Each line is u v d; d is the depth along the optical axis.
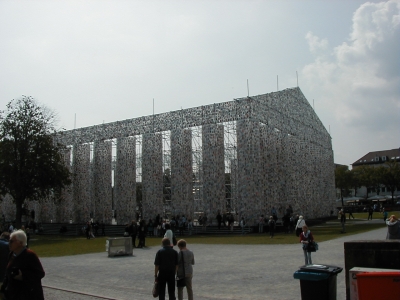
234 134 40.94
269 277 14.14
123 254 23.05
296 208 48.00
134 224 28.55
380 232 30.89
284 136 46.62
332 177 66.88
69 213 54.66
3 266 13.34
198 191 47.44
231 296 11.49
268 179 41.16
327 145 65.31
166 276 9.57
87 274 16.53
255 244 26.61
